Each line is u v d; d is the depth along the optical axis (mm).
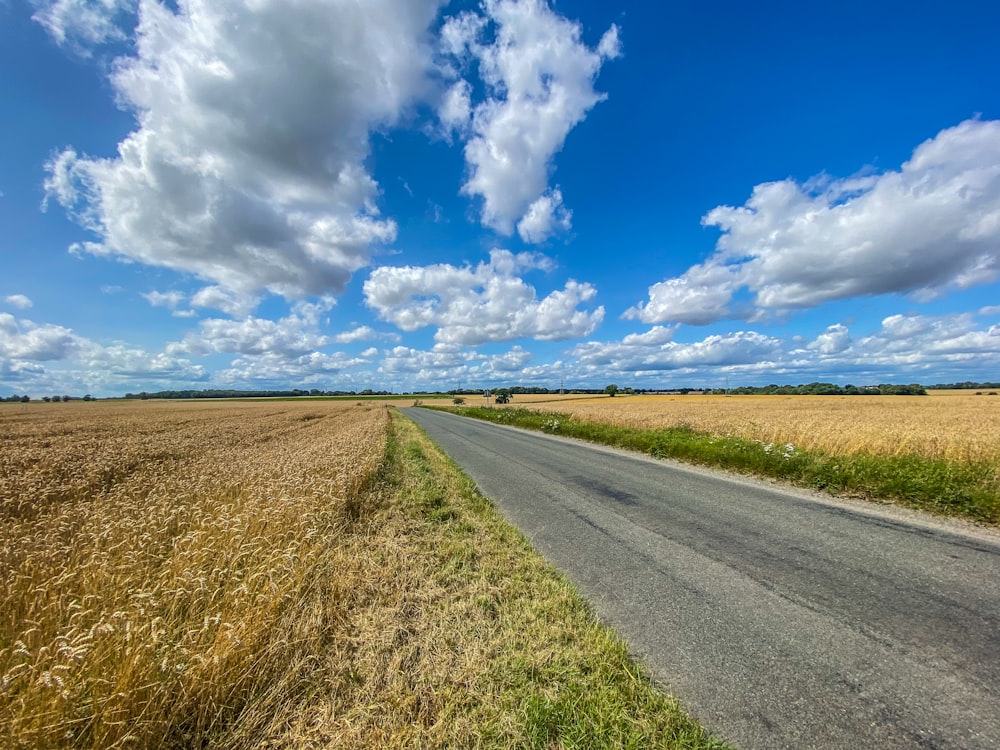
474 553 4742
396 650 2863
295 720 2283
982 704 2318
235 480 6984
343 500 6121
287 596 3318
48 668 2449
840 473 8078
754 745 2078
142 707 2172
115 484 8203
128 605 2996
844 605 3496
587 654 2793
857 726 2182
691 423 18812
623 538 5266
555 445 15852
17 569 3791
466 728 2189
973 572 4145
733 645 2943
